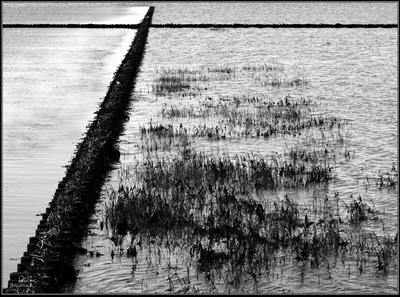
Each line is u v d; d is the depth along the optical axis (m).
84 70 48.00
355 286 15.82
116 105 31.67
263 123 30.89
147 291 15.59
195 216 19.55
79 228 18.34
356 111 34.06
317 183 22.55
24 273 15.35
